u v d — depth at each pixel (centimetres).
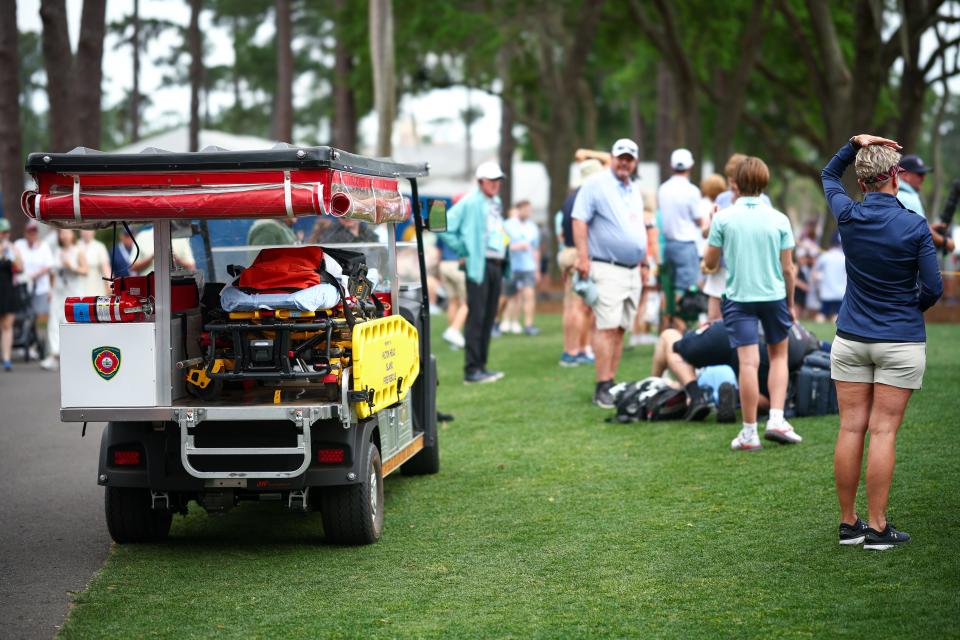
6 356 2581
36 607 899
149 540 1095
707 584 889
